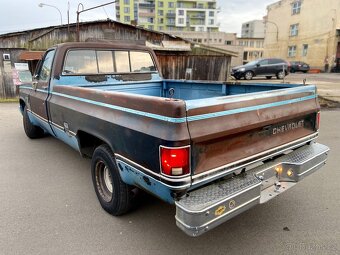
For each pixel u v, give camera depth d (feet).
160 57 45.57
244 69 68.85
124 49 14.78
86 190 11.99
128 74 14.97
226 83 12.94
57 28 47.11
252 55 226.58
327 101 34.60
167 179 6.48
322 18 109.70
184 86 15.23
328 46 108.27
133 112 7.42
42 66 14.53
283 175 8.93
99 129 8.96
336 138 19.38
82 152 11.03
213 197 6.83
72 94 10.94
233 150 7.44
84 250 8.29
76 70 13.42
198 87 14.46
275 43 140.87
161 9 314.55
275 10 139.44
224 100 6.97
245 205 7.25
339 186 12.30
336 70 108.88
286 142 8.96
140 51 15.44
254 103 7.70
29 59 34.09
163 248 8.41
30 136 19.21
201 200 6.70
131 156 7.61
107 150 9.27
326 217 9.95
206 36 217.77
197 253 8.20
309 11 115.96
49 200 11.12
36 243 8.55
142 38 51.24
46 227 9.34
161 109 6.53
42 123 15.29
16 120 25.77
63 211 10.33
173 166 6.32
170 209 10.49
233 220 9.86
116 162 8.57
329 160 15.30
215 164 7.00
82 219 9.83
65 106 11.28
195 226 6.35
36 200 11.10
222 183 7.47
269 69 70.69
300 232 9.13
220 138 7.04
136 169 7.50
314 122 10.21
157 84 16.21
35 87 15.16
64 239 8.75
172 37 52.08
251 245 8.54
